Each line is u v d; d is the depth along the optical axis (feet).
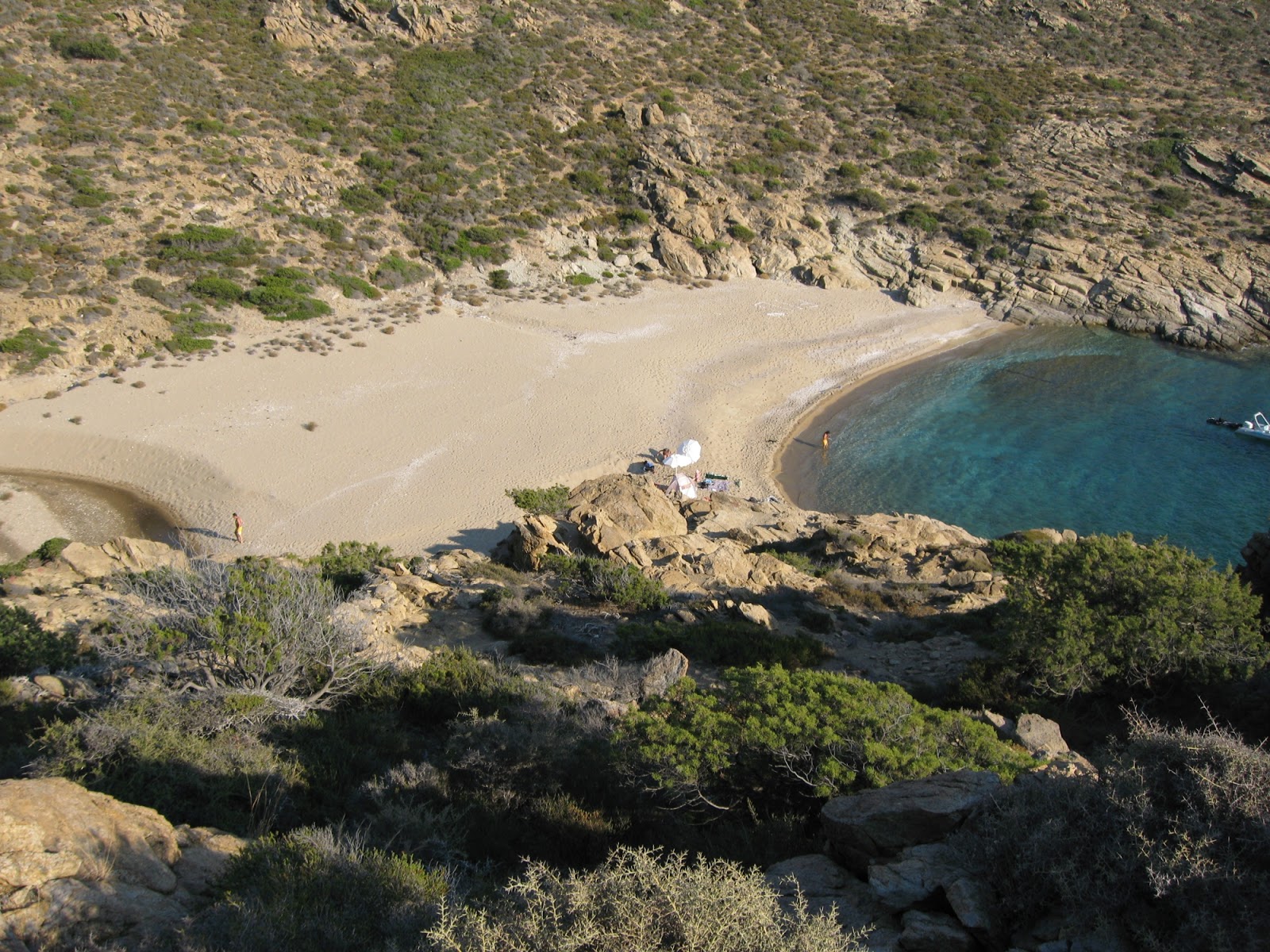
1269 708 38.06
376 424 142.92
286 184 192.95
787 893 20.89
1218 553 117.70
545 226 204.85
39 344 146.82
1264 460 143.13
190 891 20.67
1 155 176.04
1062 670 41.63
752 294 204.03
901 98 257.14
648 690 41.55
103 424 137.69
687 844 26.48
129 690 34.81
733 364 173.68
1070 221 214.90
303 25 235.40
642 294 198.70
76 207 170.50
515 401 152.35
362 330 169.17
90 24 216.33
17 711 35.65
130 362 151.84
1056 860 18.86
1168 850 18.04
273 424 140.46
